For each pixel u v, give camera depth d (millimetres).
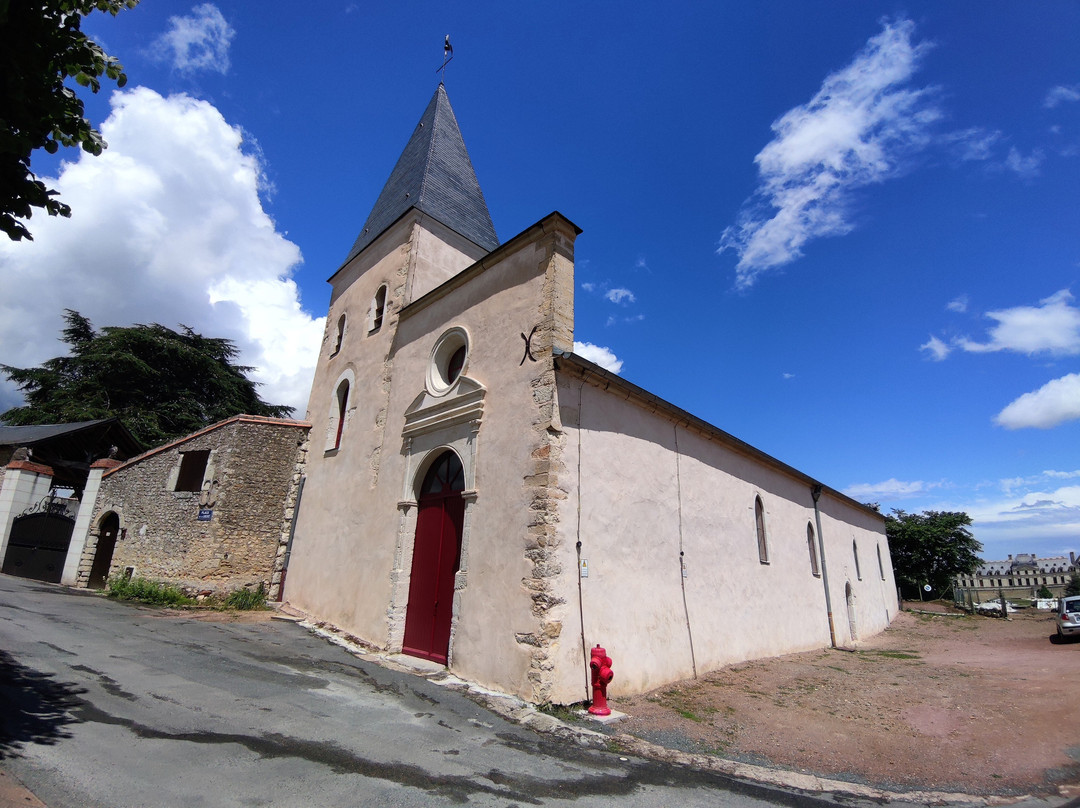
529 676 6578
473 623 7543
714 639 9820
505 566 7332
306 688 6539
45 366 27844
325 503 12320
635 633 7977
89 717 4945
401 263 12406
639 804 4250
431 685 7156
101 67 4148
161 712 5250
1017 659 12266
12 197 3877
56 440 18109
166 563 13211
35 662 6520
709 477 10961
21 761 3916
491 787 4312
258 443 13609
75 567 15133
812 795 4719
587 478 7734
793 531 14609
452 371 9938
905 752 5879
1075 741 6137
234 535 12898
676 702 7512
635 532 8461
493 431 8164
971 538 34906
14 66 3709
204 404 29078
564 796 4277
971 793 4867
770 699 8078
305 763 4398
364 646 9250
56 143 4102
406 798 3965
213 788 3826
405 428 10117
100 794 3580
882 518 24594
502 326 8680
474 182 15289
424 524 9383
